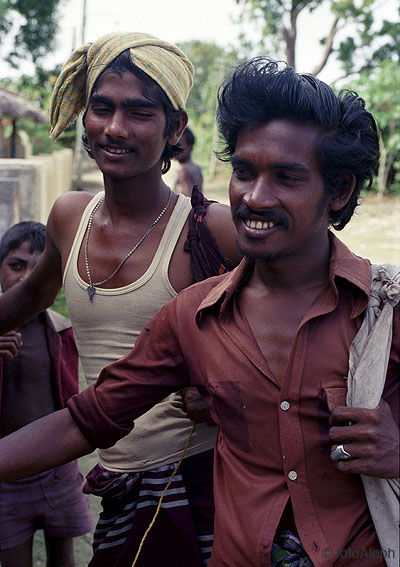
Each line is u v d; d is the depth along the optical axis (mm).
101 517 2184
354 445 1229
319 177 1294
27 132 23000
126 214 2105
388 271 1354
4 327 2547
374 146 1362
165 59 2020
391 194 17594
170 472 2070
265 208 1275
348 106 1312
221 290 1449
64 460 1580
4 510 2670
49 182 14148
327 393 1312
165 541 2062
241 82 1314
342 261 1365
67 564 2855
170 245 2084
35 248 2854
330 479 1330
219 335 1439
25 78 31141
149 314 2066
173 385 1561
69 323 2932
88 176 28047
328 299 1357
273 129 1267
